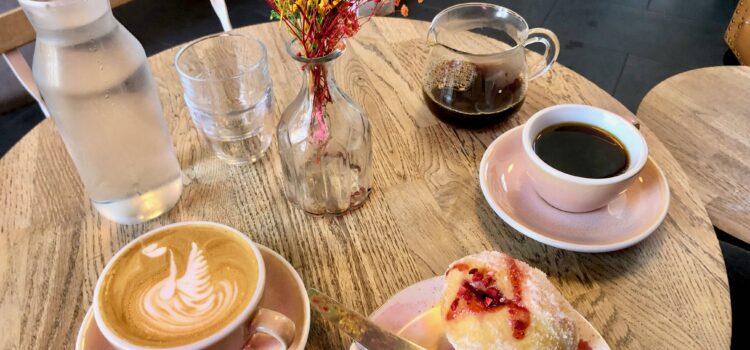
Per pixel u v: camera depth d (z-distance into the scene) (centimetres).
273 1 27
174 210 34
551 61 40
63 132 30
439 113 39
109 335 24
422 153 38
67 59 27
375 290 30
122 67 29
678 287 29
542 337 24
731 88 53
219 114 37
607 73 100
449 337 25
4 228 33
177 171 34
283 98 43
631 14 114
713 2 116
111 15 29
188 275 26
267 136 39
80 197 35
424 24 51
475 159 38
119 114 30
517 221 32
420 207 34
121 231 33
